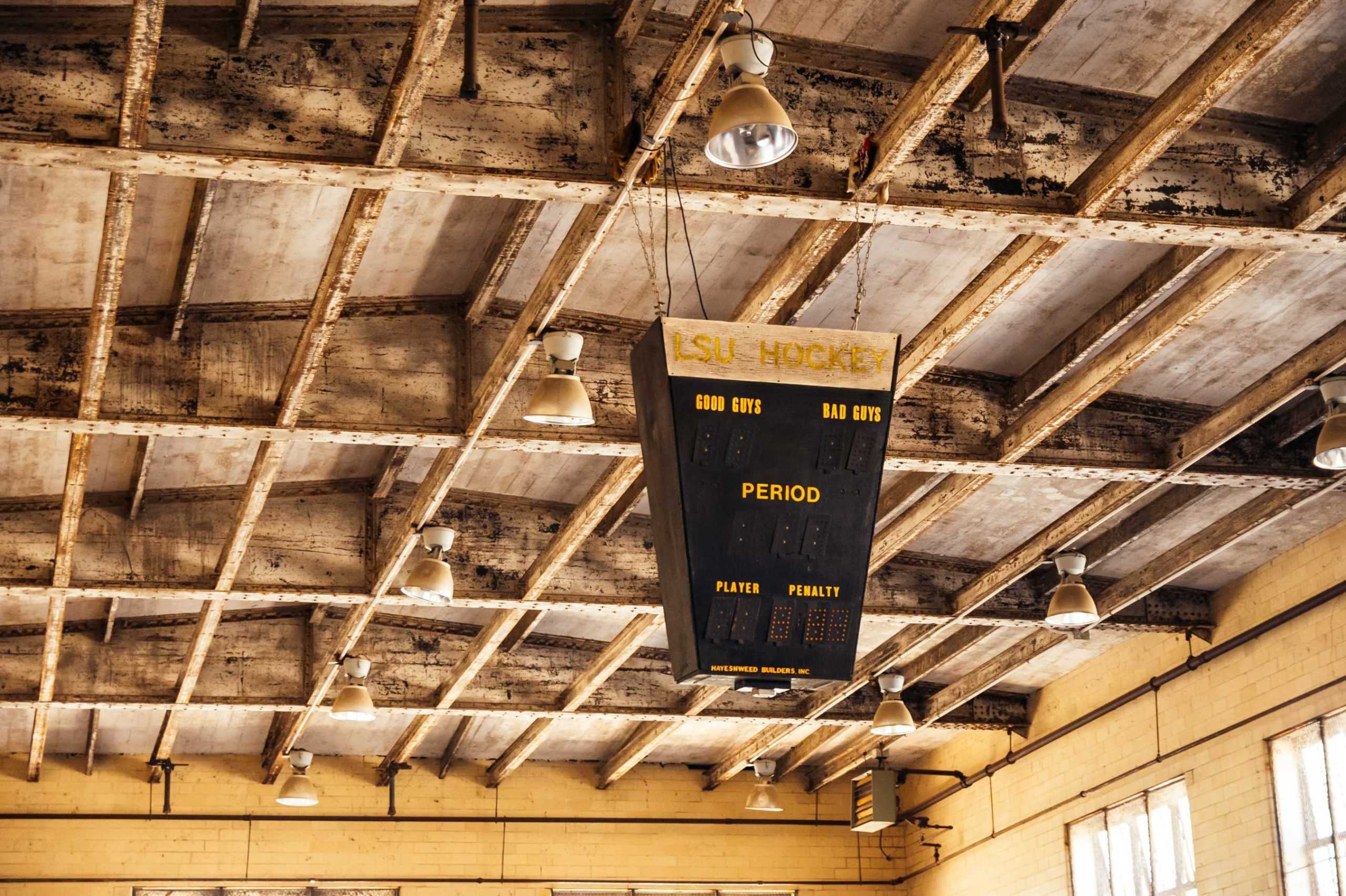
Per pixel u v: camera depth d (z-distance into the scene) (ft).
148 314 32.89
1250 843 48.39
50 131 22.91
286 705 53.57
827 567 24.18
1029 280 33.60
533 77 25.23
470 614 55.47
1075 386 35.06
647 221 32.53
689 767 73.77
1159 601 51.16
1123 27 26.50
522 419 35.32
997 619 48.34
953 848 68.59
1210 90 23.84
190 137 23.36
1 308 31.99
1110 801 56.44
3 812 65.41
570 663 58.23
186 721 63.98
